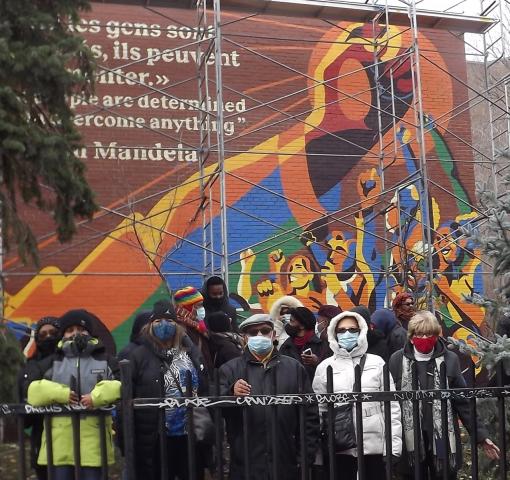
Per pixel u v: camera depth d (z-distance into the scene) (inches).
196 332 287.1
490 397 192.9
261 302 534.0
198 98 533.3
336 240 553.3
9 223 327.3
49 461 181.8
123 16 538.3
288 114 545.3
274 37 563.5
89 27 528.7
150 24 542.9
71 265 505.4
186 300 290.5
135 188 524.4
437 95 589.6
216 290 337.4
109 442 213.9
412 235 565.9
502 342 193.9
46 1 340.5
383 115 575.8
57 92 327.0
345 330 227.9
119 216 516.4
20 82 322.3
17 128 308.8
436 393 190.9
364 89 576.1
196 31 526.3
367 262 556.4
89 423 205.8
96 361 215.8
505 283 208.1
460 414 216.1
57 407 181.6
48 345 236.7
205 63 504.1
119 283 511.5
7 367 324.5
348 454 219.9
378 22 587.2
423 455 215.8
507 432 234.5
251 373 217.2
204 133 538.3
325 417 223.8
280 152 545.0
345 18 581.9
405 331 293.7
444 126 587.5
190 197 532.4
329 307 323.9
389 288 539.8
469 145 577.6
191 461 183.5
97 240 511.8
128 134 527.8
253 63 558.3
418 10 576.7
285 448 207.6
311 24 573.0
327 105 565.6
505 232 202.1
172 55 543.8
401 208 554.3
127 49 535.5
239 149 547.5
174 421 218.2
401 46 584.7
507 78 597.6
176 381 220.1
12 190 329.7
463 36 603.5
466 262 571.5
